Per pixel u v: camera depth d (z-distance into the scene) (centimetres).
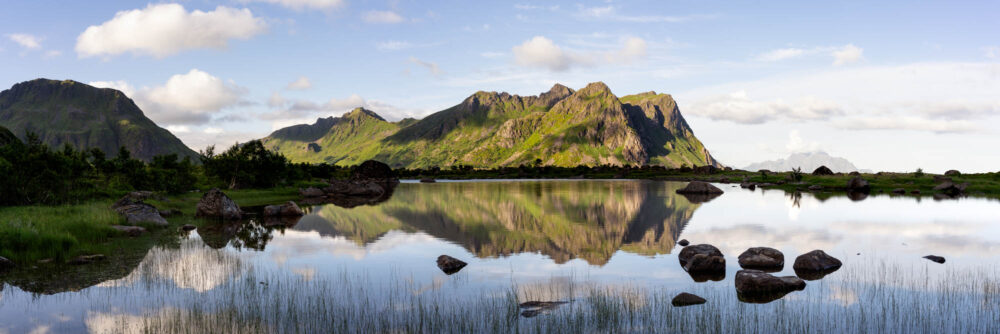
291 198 6384
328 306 1538
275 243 2716
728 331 1319
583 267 2084
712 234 3056
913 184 8219
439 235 3020
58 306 1528
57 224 2684
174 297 1627
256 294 1664
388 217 4072
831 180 9519
